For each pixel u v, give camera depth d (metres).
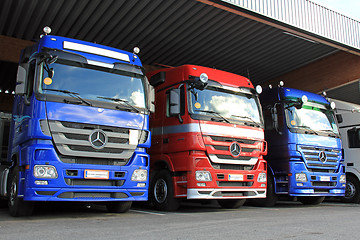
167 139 8.53
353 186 11.96
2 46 12.48
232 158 8.30
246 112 8.89
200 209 9.07
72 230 5.05
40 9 10.74
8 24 11.97
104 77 6.99
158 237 4.52
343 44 12.96
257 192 8.67
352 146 12.09
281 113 10.21
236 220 6.46
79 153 6.36
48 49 6.64
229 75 9.09
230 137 8.32
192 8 11.17
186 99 8.15
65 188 6.18
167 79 8.99
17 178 6.50
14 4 10.58
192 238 4.47
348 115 12.38
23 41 12.85
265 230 5.18
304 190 9.85
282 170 10.02
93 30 12.34
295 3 11.69
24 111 6.64
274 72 17.06
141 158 7.11
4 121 9.06
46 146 6.13
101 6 10.72
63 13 11.05
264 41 13.68
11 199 6.85
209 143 7.98
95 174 6.47
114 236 4.57
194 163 7.86
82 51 6.96
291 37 13.46
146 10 11.09
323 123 10.70
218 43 13.74
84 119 6.46
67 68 6.66
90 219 6.39
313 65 16.08
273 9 10.98
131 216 7.04
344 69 14.92
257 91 9.20
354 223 6.12
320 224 5.94
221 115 8.38
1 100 17.50
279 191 10.07
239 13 10.41
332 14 12.80
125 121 6.91
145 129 7.20
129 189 6.85
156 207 8.56
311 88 16.02
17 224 5.63
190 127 7.94
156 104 9.13
